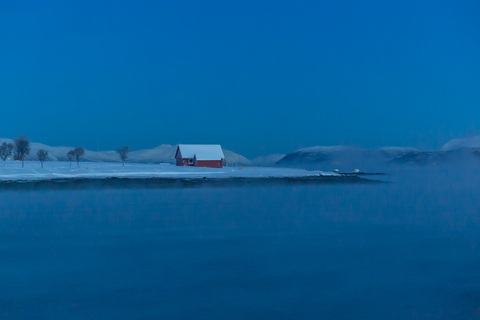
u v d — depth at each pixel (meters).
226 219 28.20
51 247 19.11
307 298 12.12
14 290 12.88
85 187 57.44
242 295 12.38
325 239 21.05
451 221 27.31
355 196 47.12
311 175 88.00
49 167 87.69
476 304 11.60
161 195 46.94
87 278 14.16
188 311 11.15
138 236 21.81
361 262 16.17
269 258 16.92
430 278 14.00
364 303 11.70
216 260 16.58
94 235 22.16
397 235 22.12
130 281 13.79
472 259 16.66
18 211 32.25
